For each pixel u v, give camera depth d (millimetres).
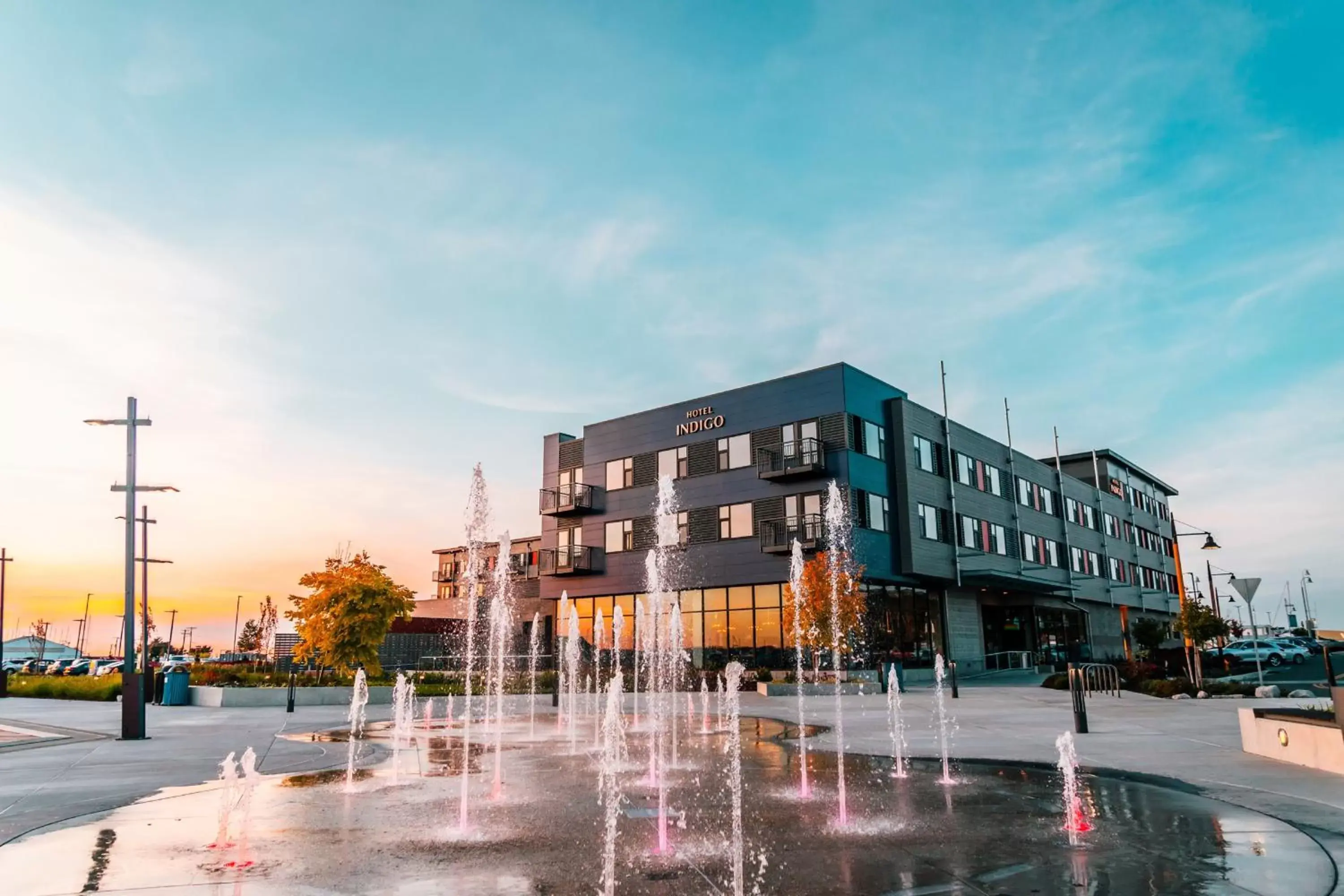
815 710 22922
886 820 7895
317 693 25984
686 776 11000
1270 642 43875
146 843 7129
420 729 18406
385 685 27562
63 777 10914
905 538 38750
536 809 8672
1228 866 6145
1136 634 50344
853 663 34938
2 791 9828
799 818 8070
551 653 46844
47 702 30016
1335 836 6992
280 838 7332
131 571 16500
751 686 33688
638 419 44344
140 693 15977
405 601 29641
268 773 11422
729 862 6434
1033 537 51062
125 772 11312
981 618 45094
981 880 5922
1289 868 6055
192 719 20719
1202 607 34531
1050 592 50656
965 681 38156
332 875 6117
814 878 6004
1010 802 8727
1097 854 6562
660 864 6402
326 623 28625
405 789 10000
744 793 9500
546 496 48031
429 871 6230
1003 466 48750
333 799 9297
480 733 17547
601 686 37000
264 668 41406
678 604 40594
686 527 41062
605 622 44188
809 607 33750
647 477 43469
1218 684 25828
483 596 55312
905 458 39469
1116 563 63594
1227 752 12055
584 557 45062
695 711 23344
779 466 38469
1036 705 22359
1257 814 7879
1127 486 69188
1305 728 10562
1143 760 11359
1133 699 24312
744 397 40344
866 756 12711
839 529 36031
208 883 5934
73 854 6754
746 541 38906
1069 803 8617
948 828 7527
